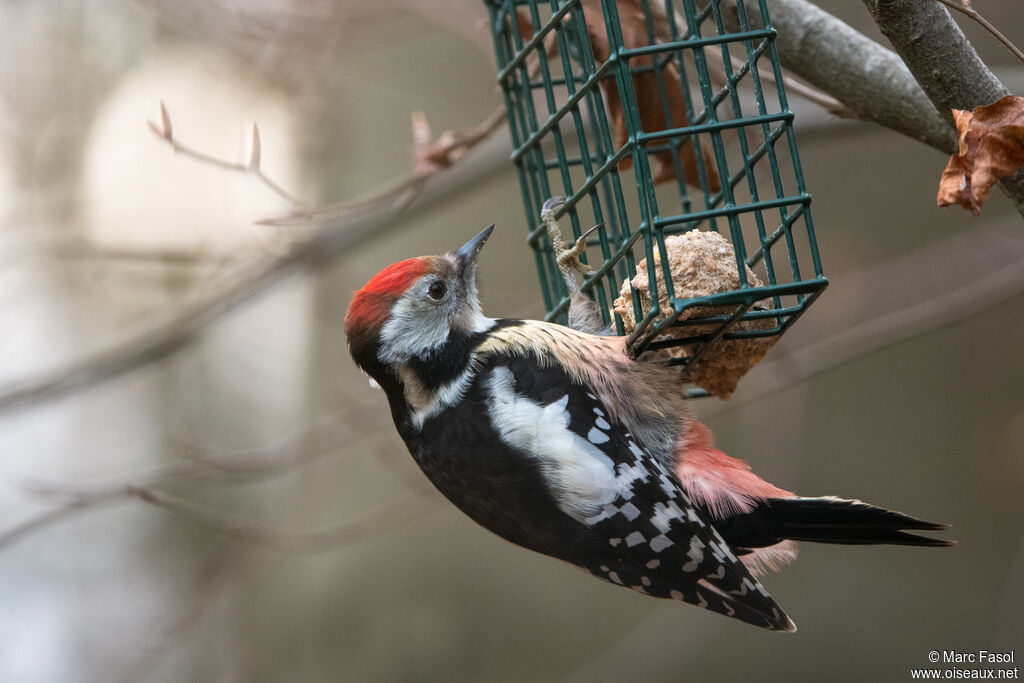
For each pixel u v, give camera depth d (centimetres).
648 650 1432
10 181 1313
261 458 1073
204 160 820
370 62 1469
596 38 776
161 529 1548
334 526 1322
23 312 1500
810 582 1483
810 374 1109
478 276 744
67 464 1556
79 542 1541
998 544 1438
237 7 1129
